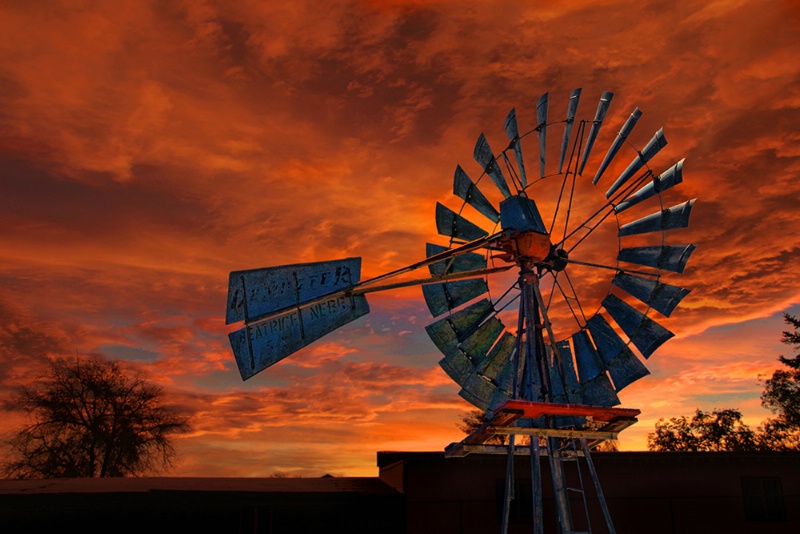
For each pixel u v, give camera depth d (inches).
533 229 391.2
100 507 551.2
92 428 1282.0
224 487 605.6
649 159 402.9
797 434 1416.1
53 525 552.4
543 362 379.2
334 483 683.4
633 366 383.6
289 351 387.5
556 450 374.6
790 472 697.6
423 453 637.3
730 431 1492.4
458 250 402.3
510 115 421.4
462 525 633.0
